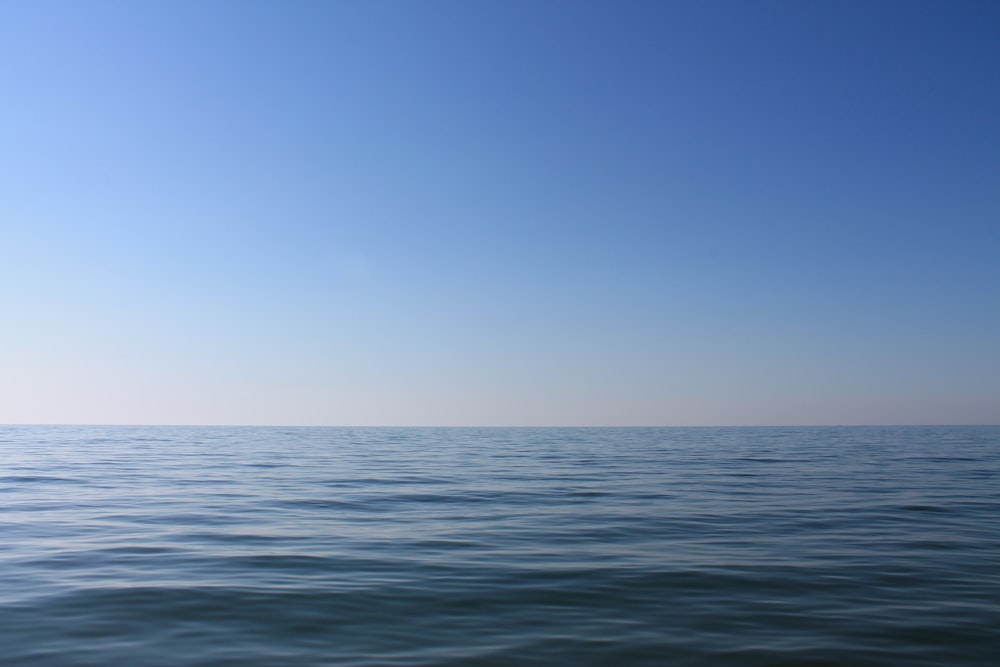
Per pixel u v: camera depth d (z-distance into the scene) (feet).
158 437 285.23
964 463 132.98
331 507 71.97
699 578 42.01
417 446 212.64
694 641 31.24
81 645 30.53
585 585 40.45
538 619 34.37
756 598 37.88
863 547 51.13
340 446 210.18
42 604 36.24
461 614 35.04
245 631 32.42
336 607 36.06
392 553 49.14
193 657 29.17
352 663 28.53
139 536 55.11
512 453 173.37
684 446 211.00
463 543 52.80
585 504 74.64
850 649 30.35
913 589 39.65
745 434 342.03
